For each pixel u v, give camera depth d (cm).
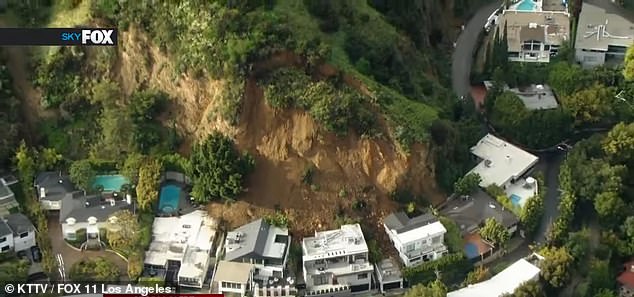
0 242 14962
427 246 15238
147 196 15675
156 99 16388
